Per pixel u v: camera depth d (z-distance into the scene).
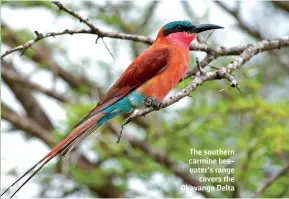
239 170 12.27
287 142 11.78
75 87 14.89
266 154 12.36
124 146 13.15
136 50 14.40
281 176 12.04
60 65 15.00
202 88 13.24
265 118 11.97
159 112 13.51
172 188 13.27
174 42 10.17
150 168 13.08
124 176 13.43
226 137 12.81
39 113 16.30
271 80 14.06
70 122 12.39
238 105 12.19
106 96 9.67
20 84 16.08
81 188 13.71
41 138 14.41
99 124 9.53
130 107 9.81
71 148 8.70
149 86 9.80
